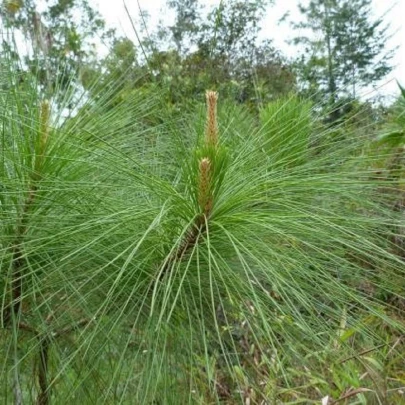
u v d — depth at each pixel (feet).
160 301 1.80
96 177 2.02
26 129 1.93
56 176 1.95
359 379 2.94
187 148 1.91
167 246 1.79
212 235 1.72
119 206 1.86
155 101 2.17
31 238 1.90
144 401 1.63
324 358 2.02
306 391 3.22
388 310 2.97
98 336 1.91
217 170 1.67
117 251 1.81
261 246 1.71
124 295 1.88
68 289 1.93
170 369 1.97
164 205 1.60
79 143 1.98
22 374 2.20
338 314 1.86
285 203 1.77
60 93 2.13
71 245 1.84
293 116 2.21
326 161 2.00
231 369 1.83
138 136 2.22
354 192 1.98
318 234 1.75
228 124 2.27
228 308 1.95
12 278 1.95
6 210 1.94
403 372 3.34
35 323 2.03
